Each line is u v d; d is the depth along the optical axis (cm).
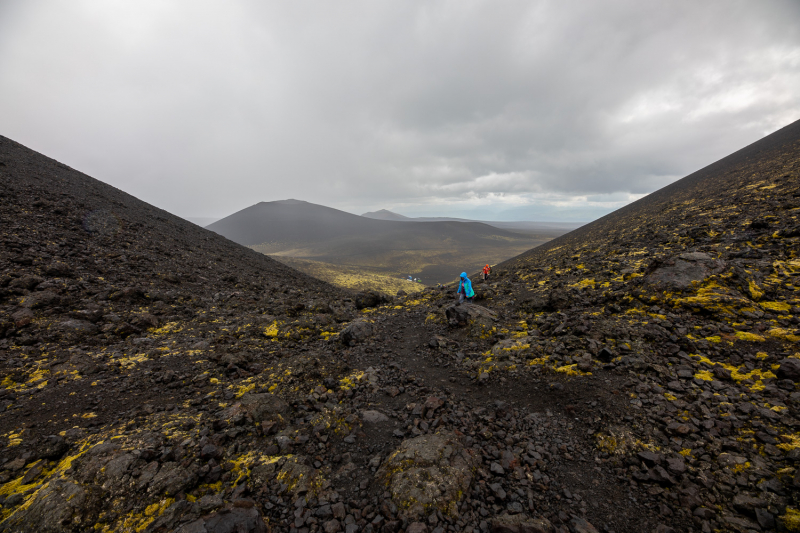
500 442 581
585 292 1303
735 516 378
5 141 3481
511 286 1856
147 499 414
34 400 625
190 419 595
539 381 766
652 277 1047
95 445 486
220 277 2197
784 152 3500
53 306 1071
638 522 402
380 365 1005
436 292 2106
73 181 3256
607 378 696
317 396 751
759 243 1202
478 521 420
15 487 411
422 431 625
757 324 735
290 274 3462
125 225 2461
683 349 738
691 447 484
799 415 483
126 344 994
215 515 397
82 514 379
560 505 439
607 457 514
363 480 502
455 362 984
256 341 1153
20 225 1691
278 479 487
